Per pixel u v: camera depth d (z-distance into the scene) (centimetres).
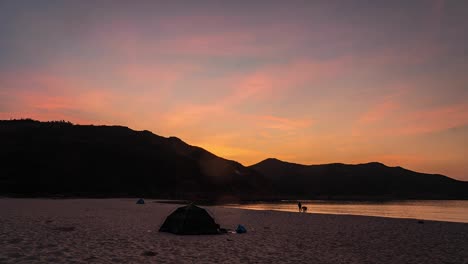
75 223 2172
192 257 1254
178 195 12050
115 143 15338
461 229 2395
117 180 12325
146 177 13338
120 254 1255
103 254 1241
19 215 2566
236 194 14850
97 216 2753
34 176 10850
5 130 14262
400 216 4953
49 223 2091
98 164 13012
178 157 16325
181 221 1861
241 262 1197
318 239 1822
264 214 3638
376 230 2284
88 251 1283
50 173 11344
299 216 3425
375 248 1566
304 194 19612
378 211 6412
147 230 1977
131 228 2041
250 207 6412
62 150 13188
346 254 1402
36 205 4062
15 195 8488
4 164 11262
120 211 3447
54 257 1151
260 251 1418
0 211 2914
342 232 2150
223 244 1564
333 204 9900
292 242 1692
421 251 1500
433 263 1252
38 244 1366
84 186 11112
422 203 12594
